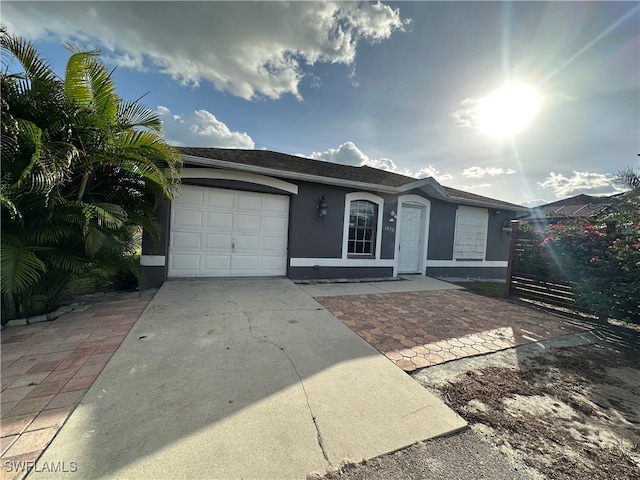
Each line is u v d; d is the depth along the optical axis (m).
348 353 3.33
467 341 4.00
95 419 1.94
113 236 4.36
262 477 1.57
